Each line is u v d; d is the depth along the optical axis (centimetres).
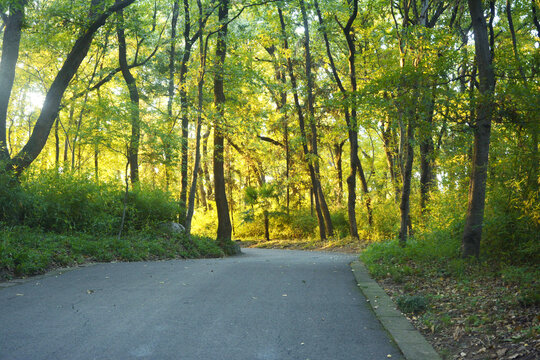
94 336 447
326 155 4191
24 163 1357
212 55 1877
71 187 1402
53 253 1021
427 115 971
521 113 866
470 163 1209
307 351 422
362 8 2008
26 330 463
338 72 2545
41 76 2898
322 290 766
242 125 2333
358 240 2370
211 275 920
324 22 2061
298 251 2316
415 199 1995
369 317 569
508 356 405
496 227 909
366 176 4422
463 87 1362
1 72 1368
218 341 443
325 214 2678
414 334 493
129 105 1490
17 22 1405
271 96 2861
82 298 639
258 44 2944
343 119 2362
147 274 909
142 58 2384
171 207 1864
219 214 2133
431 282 816
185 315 549
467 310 578
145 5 2242
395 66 1476
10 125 3144
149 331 472
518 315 525
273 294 711
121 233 1551
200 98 1747
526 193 890
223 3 1744
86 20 1457
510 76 933
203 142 3212
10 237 1013
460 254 957
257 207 3338
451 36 1245
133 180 2022
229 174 3738
